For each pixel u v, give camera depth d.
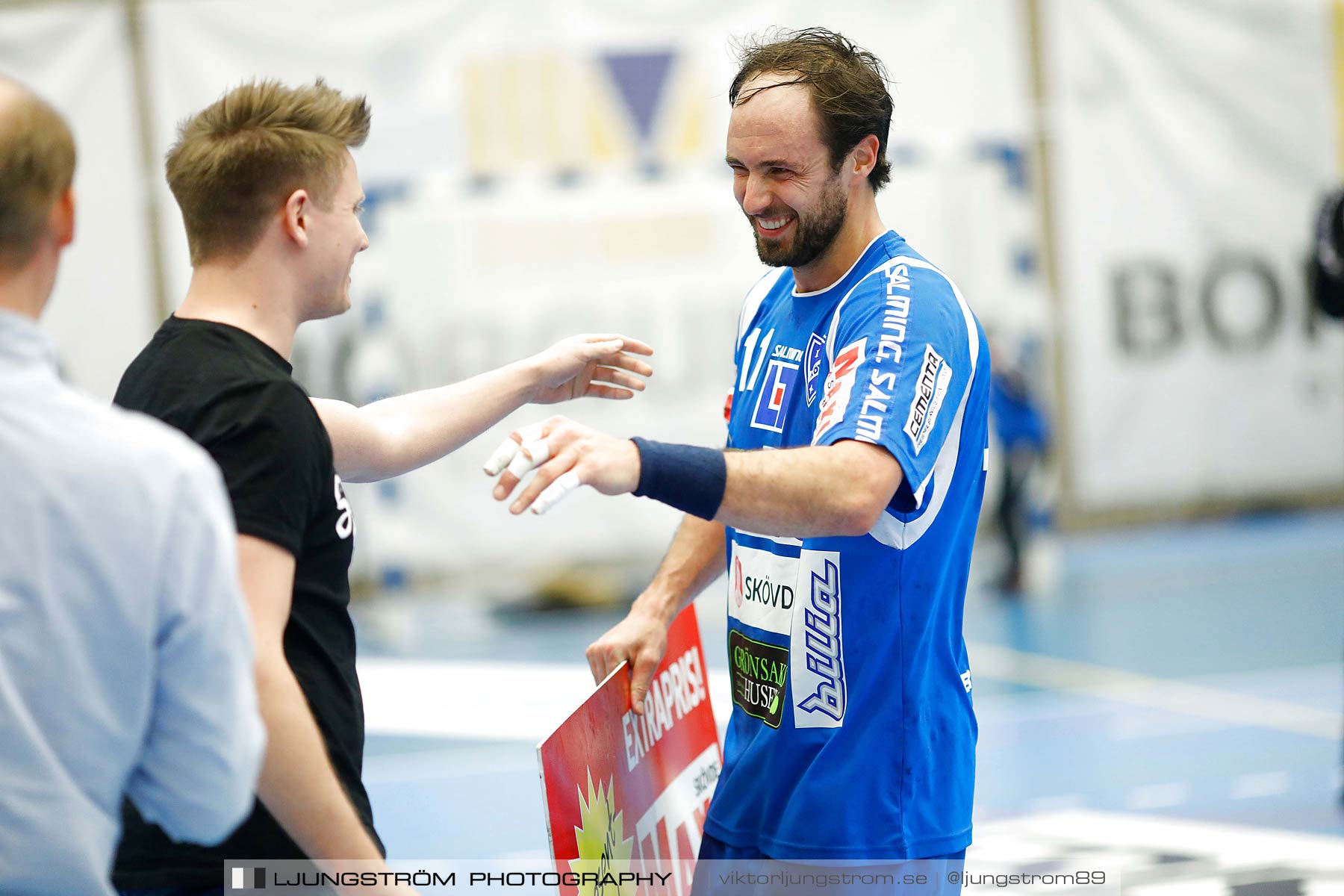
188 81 11.19
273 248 1.98
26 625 1.50
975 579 11.62
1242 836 4.82
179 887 1.91
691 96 11.70
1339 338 13.11
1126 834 4.88
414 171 11.33
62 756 1.54
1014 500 11.06
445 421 2.48
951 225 12.28
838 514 2.08
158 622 1.55
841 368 2.27
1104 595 10.82
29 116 1.55
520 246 11.40
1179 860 4.51
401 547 11.19
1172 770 5.92
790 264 2.44
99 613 1.52
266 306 1.99
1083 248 12.77
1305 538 12.55
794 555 2.45
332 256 2.06
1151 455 13.02
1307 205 12.95
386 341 11.20
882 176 2.51
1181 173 12.83
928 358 2.24
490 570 11.30
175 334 1.95
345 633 2.06
